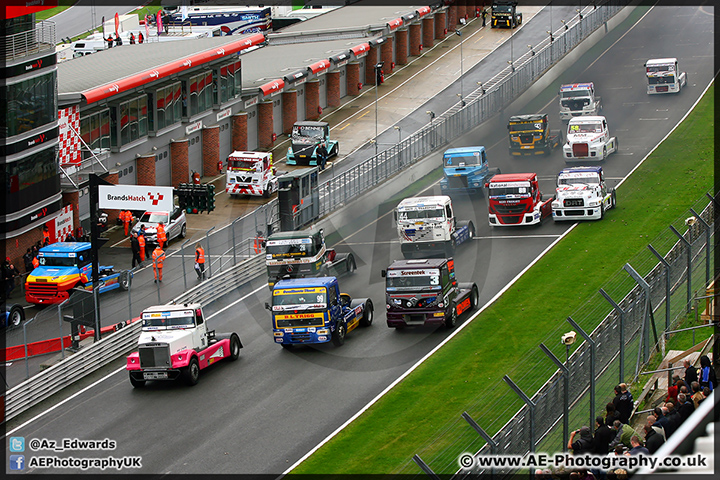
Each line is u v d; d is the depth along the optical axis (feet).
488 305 508.94
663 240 582.76
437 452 342.85
